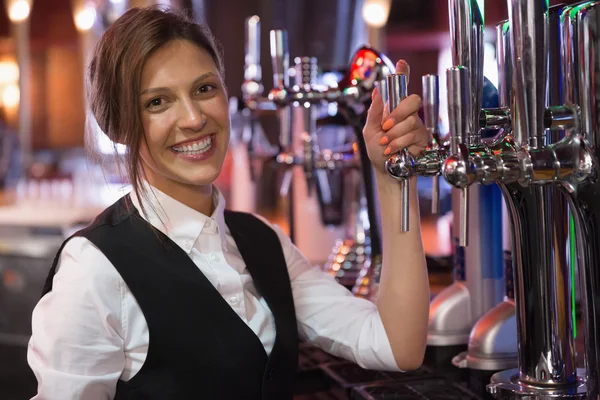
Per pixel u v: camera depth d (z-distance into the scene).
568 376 0.85
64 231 3.61
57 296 1.00
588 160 0.69
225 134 1.09
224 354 1.05
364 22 3.50
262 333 1.14
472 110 0.75
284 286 1.22
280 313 1.18
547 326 0.84
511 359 1.07
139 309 1.04
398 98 0.92
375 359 1.14
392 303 1.10
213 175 1.08
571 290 0.85
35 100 4.77
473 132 0.75
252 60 1.64
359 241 1.70
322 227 2.05
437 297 1.24
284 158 1.62
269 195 3.15
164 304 1.04
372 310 1.18
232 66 3.70
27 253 3.47
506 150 0.70
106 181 1.14
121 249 1.04
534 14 0.69
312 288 1.25
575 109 0.70
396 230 1.10
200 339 1.04
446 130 1.22
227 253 1.16
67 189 4.41
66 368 0.97
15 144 4.78
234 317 1.08
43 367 0.97
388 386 1.15
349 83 1.27
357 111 1.32
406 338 1.10
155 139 1.05
